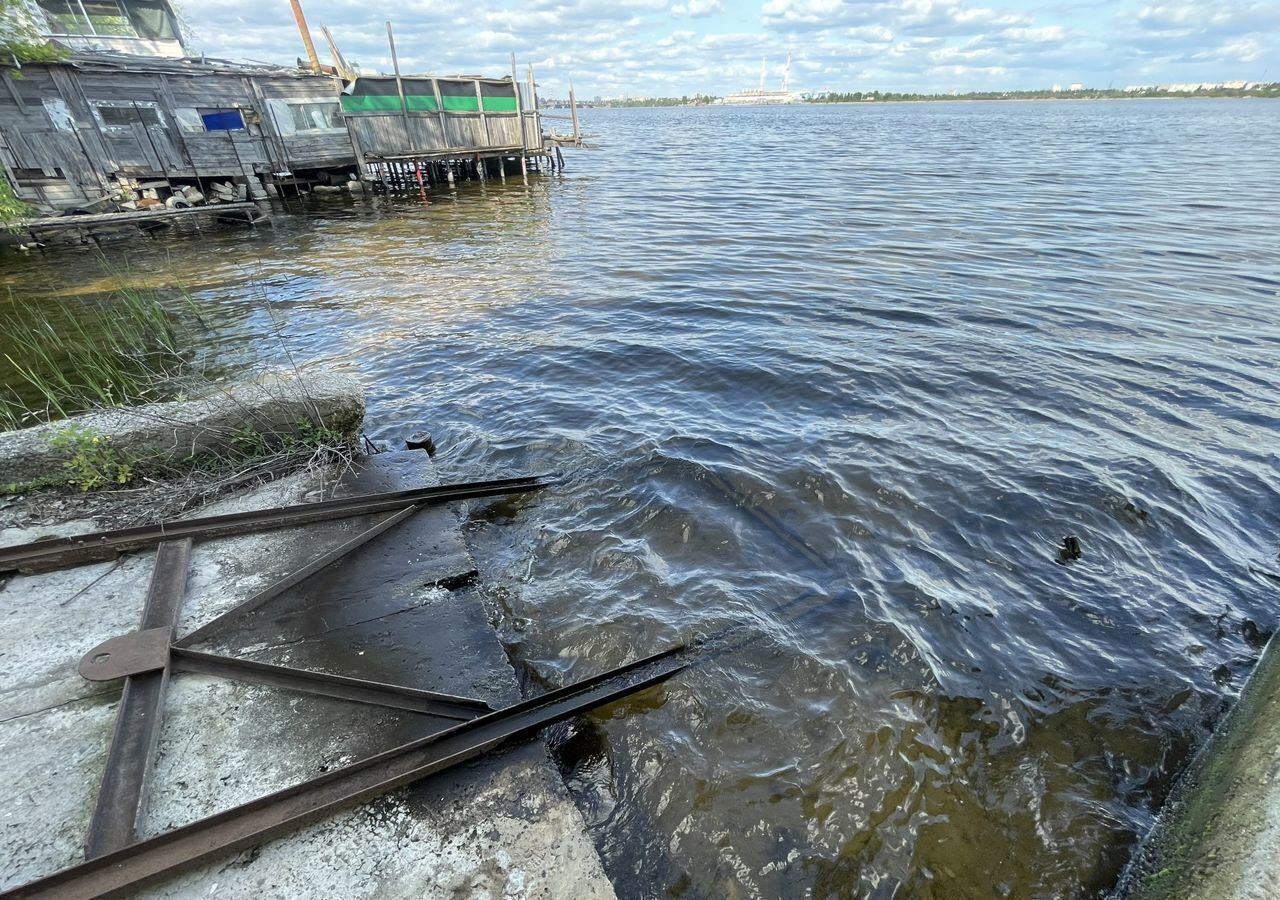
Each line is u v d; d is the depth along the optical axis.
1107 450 5.30
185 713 2.57
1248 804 2.38
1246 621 3.67
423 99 23.73
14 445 3.85
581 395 6.50
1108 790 2.75
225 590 3.28
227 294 10.81
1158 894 2.26
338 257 13.66
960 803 2.68
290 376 4.95
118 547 3.44
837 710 3.05
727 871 2.44
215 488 4.07
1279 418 5.86
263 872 2.04
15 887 1.85
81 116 16.89
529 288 10.64
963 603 3.75
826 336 7.93
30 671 2.72
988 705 3.11
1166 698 3.16
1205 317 8.50
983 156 35.28
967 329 8.09
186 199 17.70
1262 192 20.02
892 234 14.26
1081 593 3.85
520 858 2.14
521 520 4.51
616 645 3.42
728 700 3.08
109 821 2.10
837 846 2.52
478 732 2.58
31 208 14.21
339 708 2.65
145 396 6.79
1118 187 21.50
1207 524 4.46
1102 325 8.20
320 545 3.67
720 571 4.00
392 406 6.39
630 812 2.63
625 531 4.38
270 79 20.33
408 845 2.15
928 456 5.22
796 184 23.94
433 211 20.17
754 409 6.11
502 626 3.57
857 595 3.80
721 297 9.72
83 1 19.97
